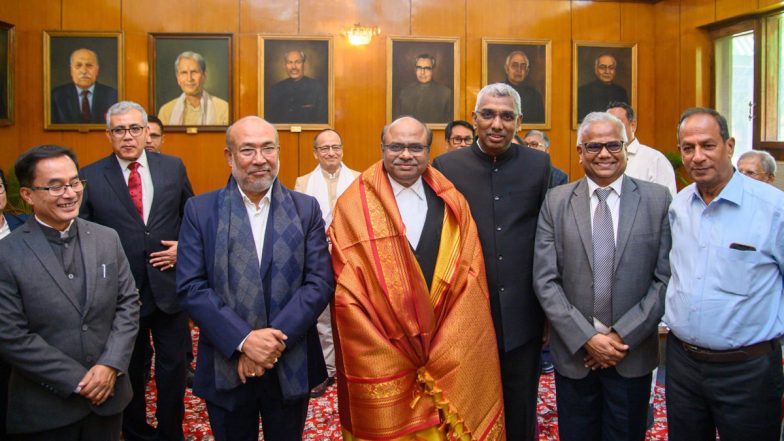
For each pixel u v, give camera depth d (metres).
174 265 3.29
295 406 2.48
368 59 7.86
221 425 2.43
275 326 2.33
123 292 2.55
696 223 2.36
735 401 2.26
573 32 8.22
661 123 8.34
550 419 3.86
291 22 7.73
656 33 8.39
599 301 2.57
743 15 7.07
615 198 2.63
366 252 2.56
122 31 7.45
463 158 2.94
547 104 8.12
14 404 2.32
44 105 7.36
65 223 2.39
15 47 7.28
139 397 3.38
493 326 2.67
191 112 7.58
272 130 2.46
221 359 2.35
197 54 7.55
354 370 2.48
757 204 2.27
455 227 2.67
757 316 2.24
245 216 2.46
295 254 2.45
